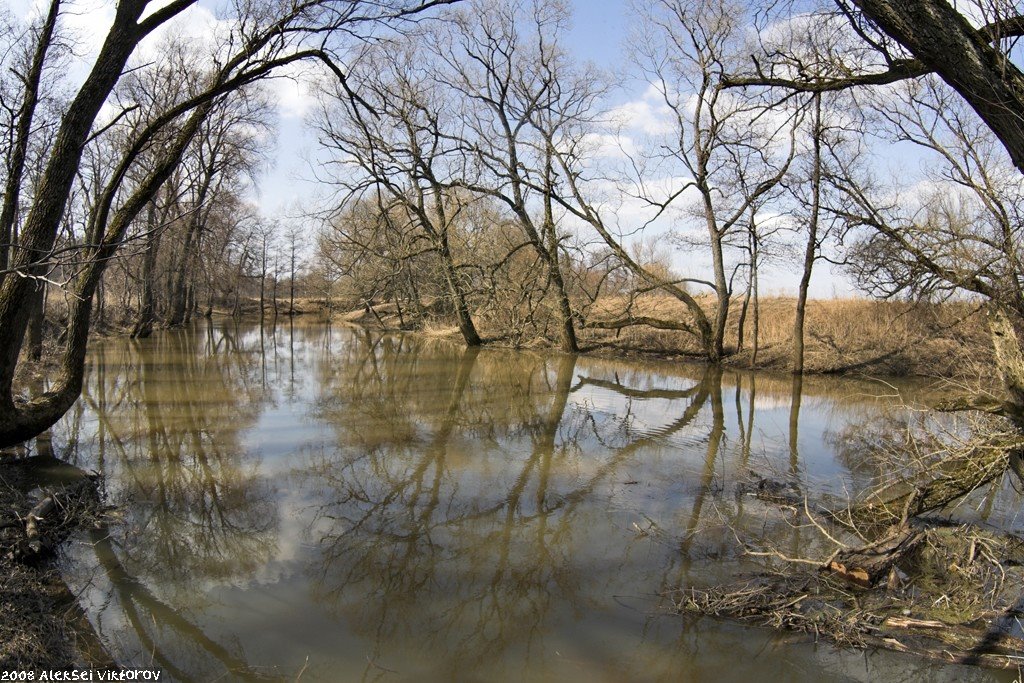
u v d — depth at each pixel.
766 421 15.04
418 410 15.52
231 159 32.56
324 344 33.81
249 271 62.25
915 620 5.91
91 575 6.84
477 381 20.36
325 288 61.06
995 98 4.36
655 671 5.36
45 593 6.32
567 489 9.84
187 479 9.93
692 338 27.48
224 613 6.18
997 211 10.26
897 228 13.40
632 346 28.25
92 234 11.65
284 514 8.69
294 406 15.72
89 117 8.85
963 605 6.19
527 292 27.97
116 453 11.15
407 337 38.94
